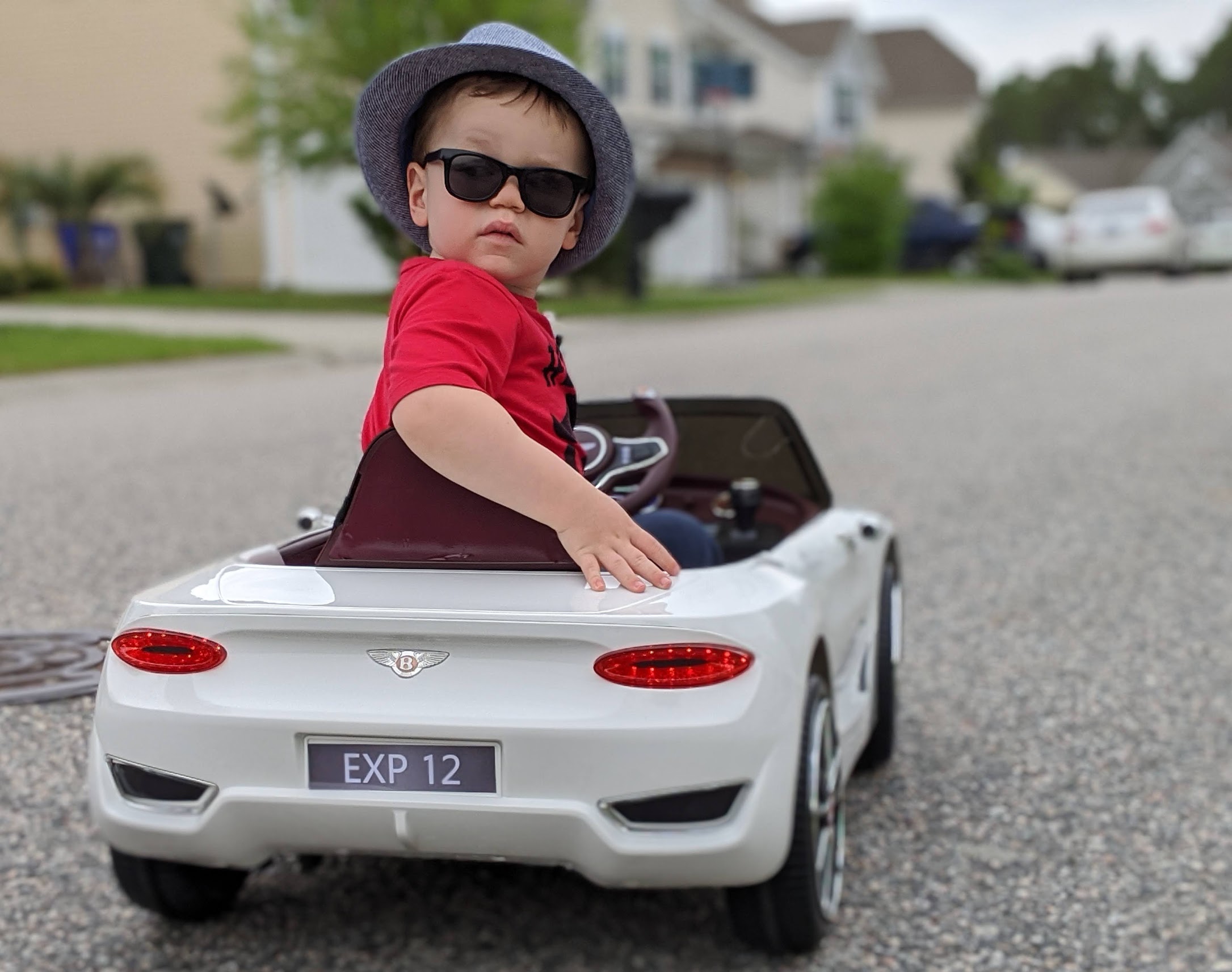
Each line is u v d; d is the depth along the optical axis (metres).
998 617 6.10
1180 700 5.06
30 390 12.77
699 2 40.34
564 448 2.90
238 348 15.69
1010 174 67.94
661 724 2.65
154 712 2.74
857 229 37.62
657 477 3.48
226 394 12.82
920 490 8.70
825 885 3.23
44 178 25.38
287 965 3.13
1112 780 4.32
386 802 2.68
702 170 36.41
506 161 2.76
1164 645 5.71
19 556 6.53
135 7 27.09
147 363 14.70
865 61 51.34
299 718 2.67
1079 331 19.59
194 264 27.20
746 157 42.06
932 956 3.21
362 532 2.89
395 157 2.97
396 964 3.14
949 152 60.16
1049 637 5.82
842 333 19.69
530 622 2.63
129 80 27.38
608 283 24.53
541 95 2.79
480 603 2.71
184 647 2.74
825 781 3.18
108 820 2.86
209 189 26.19
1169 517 8.03
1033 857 3.76
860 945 3.25
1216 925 3.39
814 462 4.05
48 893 3.43
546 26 20.88
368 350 16.22
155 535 7.01
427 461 2.65
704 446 4.06
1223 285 30.44
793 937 3.08
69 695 4.52
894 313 23.89
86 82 27.67
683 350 16.69
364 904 3.44
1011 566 6.93
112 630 5.30
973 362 15.74
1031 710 4.96
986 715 4.91
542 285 3.27
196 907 3.24
